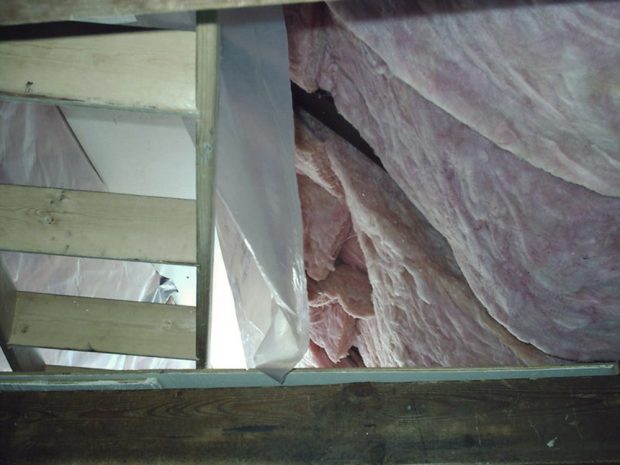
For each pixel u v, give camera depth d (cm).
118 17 135
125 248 169
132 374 179
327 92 230
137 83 140
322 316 350
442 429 172
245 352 210
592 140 140
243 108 177
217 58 135
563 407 174
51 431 175
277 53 174
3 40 141
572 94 133
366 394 178
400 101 182
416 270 229
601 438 170
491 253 182
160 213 173
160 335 199
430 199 192
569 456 167
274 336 191
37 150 220
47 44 142
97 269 268
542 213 165
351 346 370
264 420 175
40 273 241
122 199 173
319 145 241
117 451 172
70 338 196
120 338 197
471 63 147
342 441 171
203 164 147
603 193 150
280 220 185
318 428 173
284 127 179
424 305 237
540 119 144
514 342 209
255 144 180
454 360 240
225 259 219
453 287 221
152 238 170
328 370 178
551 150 148
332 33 195
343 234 293
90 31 142
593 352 192
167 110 140
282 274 188
